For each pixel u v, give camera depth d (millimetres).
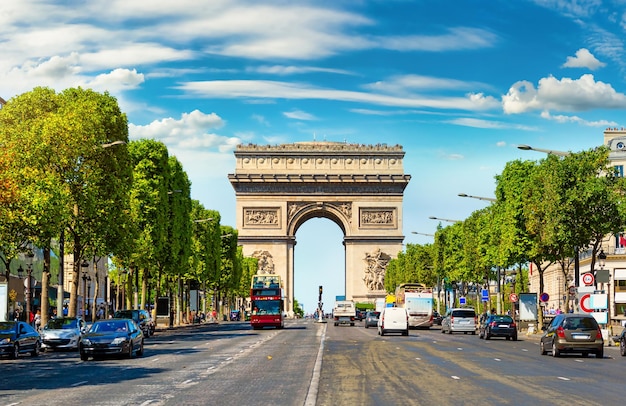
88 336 56062
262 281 128750
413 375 41000
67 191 77938
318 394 32375
